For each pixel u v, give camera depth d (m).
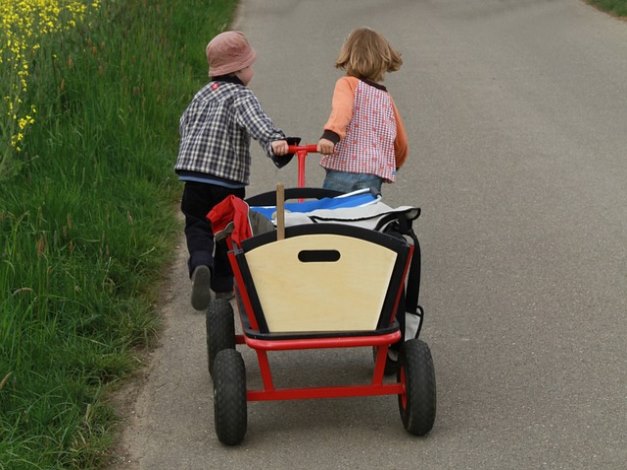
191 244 7.15
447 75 15.23
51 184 8.36
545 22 19.56
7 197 8.22
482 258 8.25
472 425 5.70
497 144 11.57
